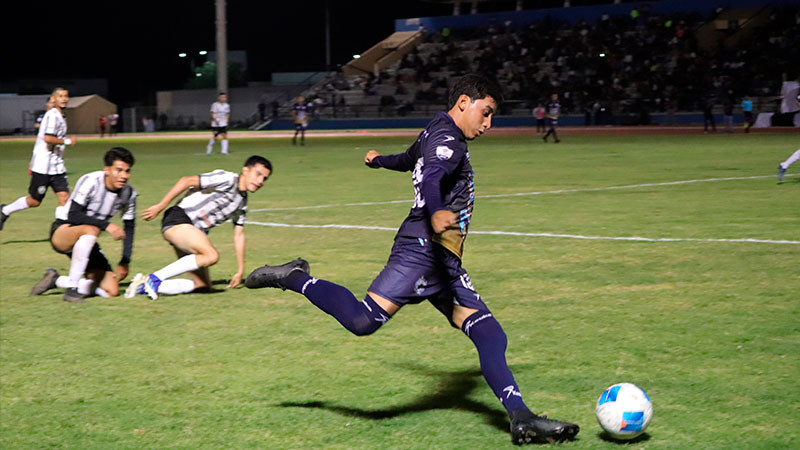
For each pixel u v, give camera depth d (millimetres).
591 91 49875
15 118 57188
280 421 4480
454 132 3941
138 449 4152
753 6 51094
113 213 7531
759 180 16281
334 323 6461
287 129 55562
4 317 6789
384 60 61156
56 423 4504
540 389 4840
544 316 6465
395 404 4707
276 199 15031
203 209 7422
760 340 5699
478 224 11383
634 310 6582
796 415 4395
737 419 4352
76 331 6332
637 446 4039
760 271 7895
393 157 4340
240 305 7094
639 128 43844
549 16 58312
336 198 15062
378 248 9805
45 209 14773
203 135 49750
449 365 5379
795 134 34469
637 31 54156
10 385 5121
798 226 10508
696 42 50125
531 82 52500
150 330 6328
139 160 26078
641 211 12344
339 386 5012
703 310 6527
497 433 4266
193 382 5125
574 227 10938
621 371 5125
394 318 6559
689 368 5156
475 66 56188
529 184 16578
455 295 4176
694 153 24266
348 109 55812
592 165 20938
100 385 5102
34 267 9172
